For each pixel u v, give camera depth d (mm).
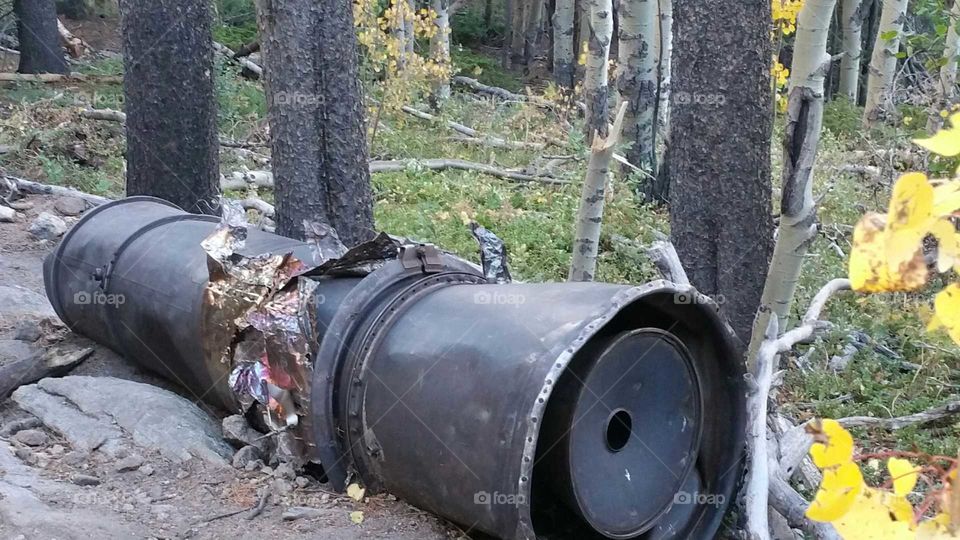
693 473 3551
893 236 915
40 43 14844
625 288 3145
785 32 11039
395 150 11047
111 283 4855
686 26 5520
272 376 3898
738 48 5383
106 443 4133
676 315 3404
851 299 7340
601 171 5230
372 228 6207
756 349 4973
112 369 5207
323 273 4043
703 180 5574
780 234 4699
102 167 9836
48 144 9828
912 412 5750
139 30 7195
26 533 3260
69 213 8234
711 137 5508
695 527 3461
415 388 3363
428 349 3402
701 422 3523
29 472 3842
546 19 26984
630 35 10031
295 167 5871
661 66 10516
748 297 5566
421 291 3787
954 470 1062
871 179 9828
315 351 3805
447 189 9289
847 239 8219
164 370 4812
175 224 5066
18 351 5293
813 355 6449
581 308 3191
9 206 8180
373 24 12742
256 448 4117
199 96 7457
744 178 5496
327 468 3707
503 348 3154
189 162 7465
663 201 10227
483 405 3090
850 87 17859
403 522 3561
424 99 14734
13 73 14016
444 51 15234
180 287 4461
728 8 5367
